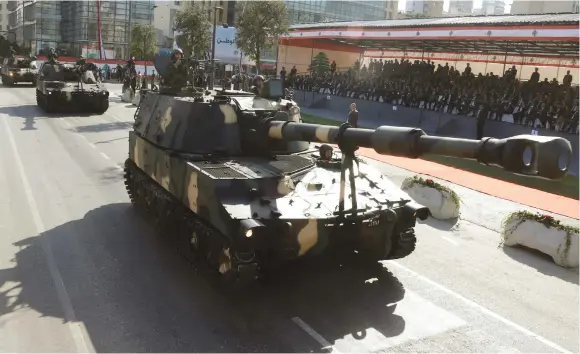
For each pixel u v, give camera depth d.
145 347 6.19
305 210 7.03
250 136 8.73
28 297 7.27
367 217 7.33
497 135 20.84
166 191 9.48
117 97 35.25
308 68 38.88
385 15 71.50
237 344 6.34
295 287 8.02
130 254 8.96
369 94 29.05
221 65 33.75
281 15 28.19
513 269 9.24
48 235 9.67
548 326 7.18
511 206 13.31
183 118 9.00
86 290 7.56
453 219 12.13
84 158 16.25
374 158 18.98
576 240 9.33
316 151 9.76
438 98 25.02
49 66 26.58
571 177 17.17
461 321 7.19
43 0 61.34
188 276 8.19
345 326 6.89
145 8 60.06
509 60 32.19
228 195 7.05
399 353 6.30
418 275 8.72
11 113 24.73
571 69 28.70
